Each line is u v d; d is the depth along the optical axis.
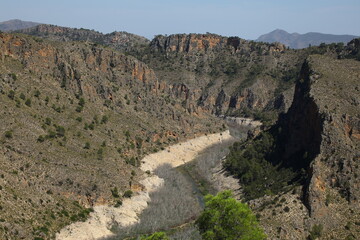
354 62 157.38
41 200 103.31
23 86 146.38
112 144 153.00
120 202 118.38
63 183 113.06
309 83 140.88
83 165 126.19
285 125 156.62
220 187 144.75
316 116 123.00
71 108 157.38
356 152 110.56
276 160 144.38
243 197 127.06
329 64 152.75
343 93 130.50
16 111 131.25
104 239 103.38
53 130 135.75
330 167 109.00
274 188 120.94
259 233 68.94
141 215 118.62
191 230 109.44
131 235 106.69
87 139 144.88
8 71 147.62
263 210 104.69
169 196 133.62
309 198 102.25
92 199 114.00
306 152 124.56
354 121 117.38
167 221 115.38
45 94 152.25
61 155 125.19
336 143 113.19
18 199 97.88
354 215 99.19
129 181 131.00
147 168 156.12
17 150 115.06
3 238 84.62
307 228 97.19
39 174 111.19
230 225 68.44
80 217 106.88
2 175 100.75
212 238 67.44
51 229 97.12
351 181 105.12
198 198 134.75
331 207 101.50
